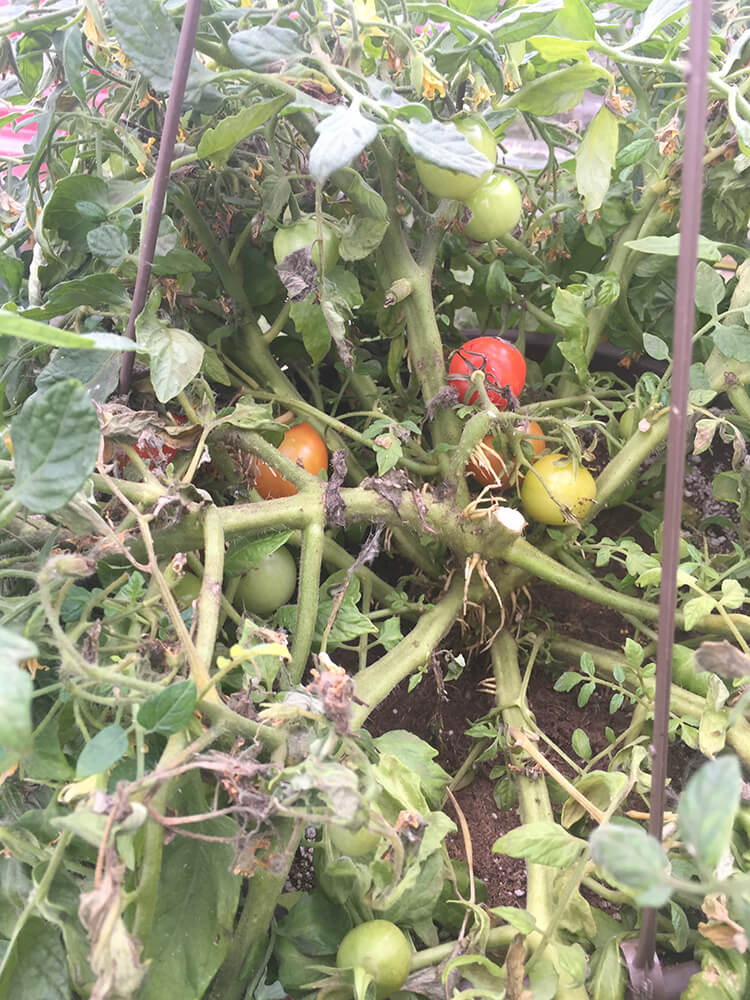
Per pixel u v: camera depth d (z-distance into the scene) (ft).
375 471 2.61
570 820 1.74
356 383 2.51
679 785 2.05
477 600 2.29
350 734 1.23
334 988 1.49
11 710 0.83
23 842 1.32
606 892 1.66
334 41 1.93
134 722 1.16
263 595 2.04
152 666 1.44
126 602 1.52
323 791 1.10
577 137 2.61
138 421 1.65
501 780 2.15
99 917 0.94
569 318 2.22
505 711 2.12
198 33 1.77
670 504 1.17
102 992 0.92
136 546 1.70
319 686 1.17
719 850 0.88
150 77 1.60
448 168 1.45
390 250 2.13
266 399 2.28
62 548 1.61
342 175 1.77
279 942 1.60
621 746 2.17
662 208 2.43
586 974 1.57
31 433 1.12
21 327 0.94
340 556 2.32
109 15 1.59
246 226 2.20
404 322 2.26
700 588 2.03
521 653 2.51
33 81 2.27
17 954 1.25
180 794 1.44
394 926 1.51
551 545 2.35
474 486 2.55
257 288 2.37
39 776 1.33
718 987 1.44
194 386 1.86
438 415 2.26
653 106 2.76
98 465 1.44
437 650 2.39
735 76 2.15
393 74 2.06
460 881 1.84
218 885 1.40
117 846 1.01
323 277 1.81
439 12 1.75
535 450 2.35
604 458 3.01
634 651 1.86
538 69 2.19
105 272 1.88
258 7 1.90
